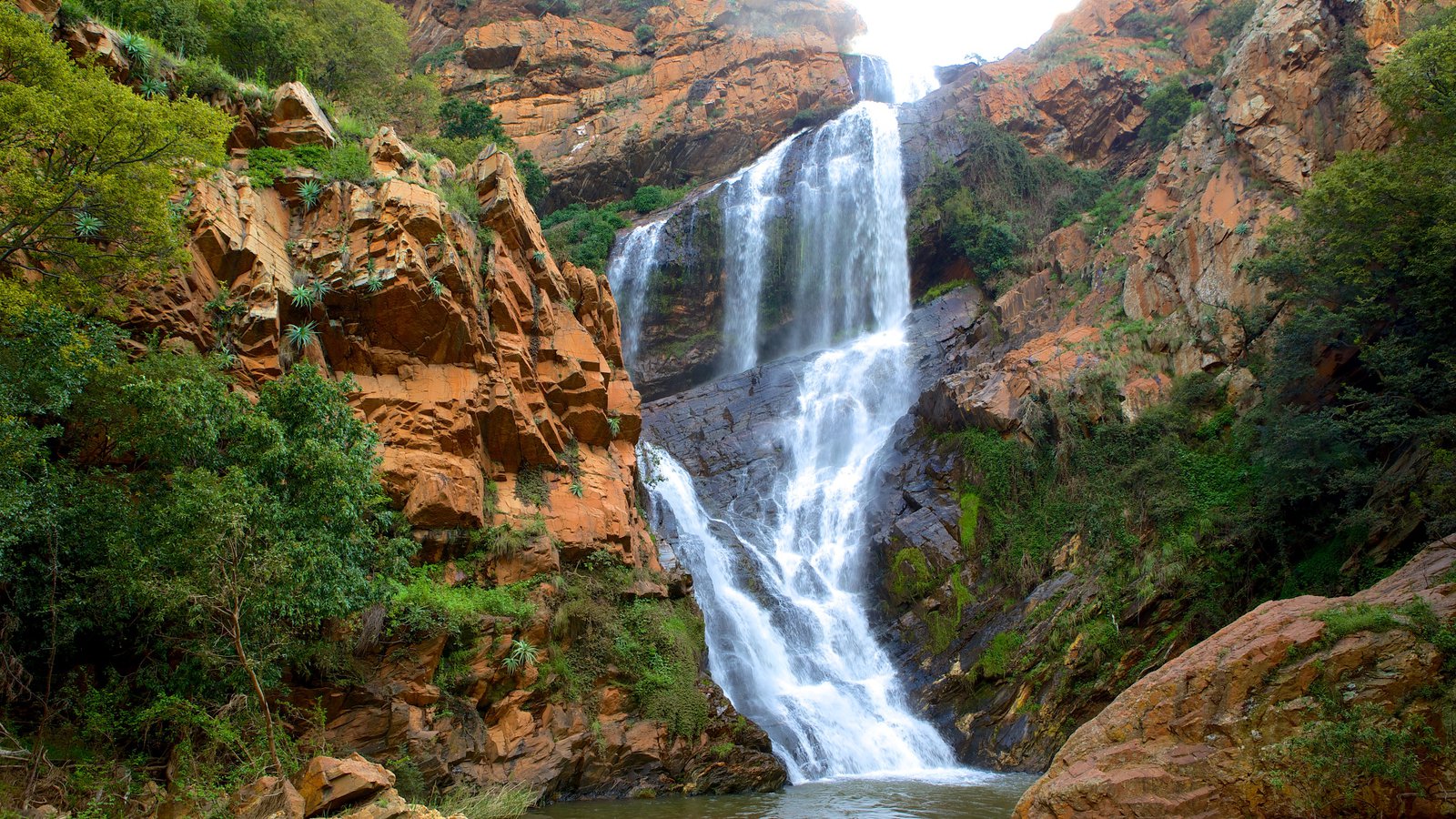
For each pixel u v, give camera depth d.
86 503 14.11
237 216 20.72
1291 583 22.17
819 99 57.53
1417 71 22.00
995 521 28.91
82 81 14.76
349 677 16.64
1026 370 32.09
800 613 29.36
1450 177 20.95
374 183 23.27
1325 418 21.73
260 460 14.48
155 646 14.97
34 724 13.84
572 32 63.69
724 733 21.11
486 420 22.66
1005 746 23.44
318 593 14.15
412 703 17.42
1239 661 10.96
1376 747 9.65
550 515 22.86
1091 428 29.44
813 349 46.03
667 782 19.89
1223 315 29.81
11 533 12.85
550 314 25.81
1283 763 10.06
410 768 16.34
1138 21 52.81
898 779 21.88
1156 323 32.28
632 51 64.69
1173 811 10.32
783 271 47.47
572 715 19.92
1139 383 30.30
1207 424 27.69
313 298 21.11
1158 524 25.41
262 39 29.36
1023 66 51.28
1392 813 9.59
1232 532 23.94
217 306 19.50
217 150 16.30
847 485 34.62
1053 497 28.42
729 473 37.31
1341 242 22.62
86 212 15.58
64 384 13.93
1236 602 23.03
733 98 57.66
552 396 25.11
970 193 45.97
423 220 22.33
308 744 15.40
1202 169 35.06
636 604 22.69
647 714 20.73
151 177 15.45
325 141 23.81
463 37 65.44
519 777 18.11
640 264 47.62
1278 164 31.52
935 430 33.72
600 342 28.30
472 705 18.45
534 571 21.30
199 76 22.61
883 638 28.31
